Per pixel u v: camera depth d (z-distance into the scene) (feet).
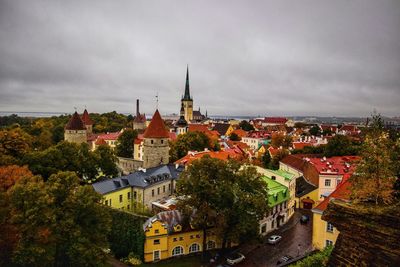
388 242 50.14
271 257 160.66
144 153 286.66
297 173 279.28
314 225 151.23
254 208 161.07
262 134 611.06
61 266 138.21
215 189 163.53
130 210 192.65
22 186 130.72
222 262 157.99
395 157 69.56
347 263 53.57
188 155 307.17
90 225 141.08
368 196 65.87
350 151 311.47
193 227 163.22
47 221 125.39
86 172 242.17
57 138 491.72
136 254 157.99
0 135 238.27
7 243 131.95
